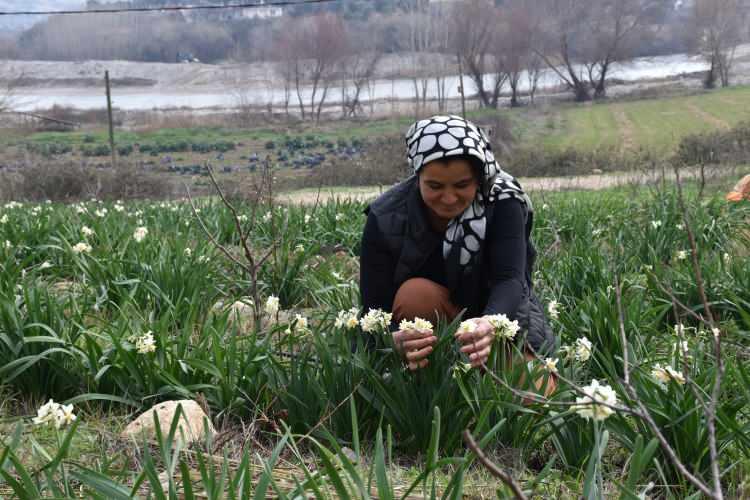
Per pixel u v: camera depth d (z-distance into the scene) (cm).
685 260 515
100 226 677
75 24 14812
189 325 373
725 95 6950
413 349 299
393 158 2920
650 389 292
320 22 8444
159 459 290
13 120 6431
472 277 327
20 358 360
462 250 320
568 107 7106
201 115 7712
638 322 389
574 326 391
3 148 4872
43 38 14838
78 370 363
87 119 7231
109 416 338
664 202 787
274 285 554
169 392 341
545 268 526
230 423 333
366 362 306
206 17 16438
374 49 9900
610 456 303
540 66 8838
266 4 3328
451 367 298
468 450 287
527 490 257
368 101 9212
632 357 330
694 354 331
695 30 8206
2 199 1994
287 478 276
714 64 8231
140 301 495
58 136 5809
